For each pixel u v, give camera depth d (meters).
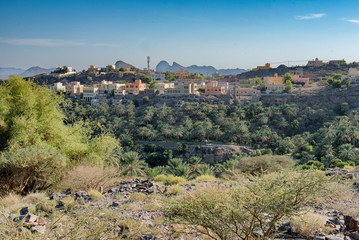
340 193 8.55
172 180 15.26
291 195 5.08
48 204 9.37
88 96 137.25
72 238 5.32
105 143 18.55
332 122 88.31
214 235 5.95
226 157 77.12
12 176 13.17
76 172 13.28
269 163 21.00
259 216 5.39
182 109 110.56
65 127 18.00
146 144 86.44
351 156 44.03
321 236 5.72
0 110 16.08
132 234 6.18
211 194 5.69
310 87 140.25
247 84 159.12
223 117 99.38
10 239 5.01
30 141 15.64
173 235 6.57
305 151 68.81
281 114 102.31
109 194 11.92
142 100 127.19
